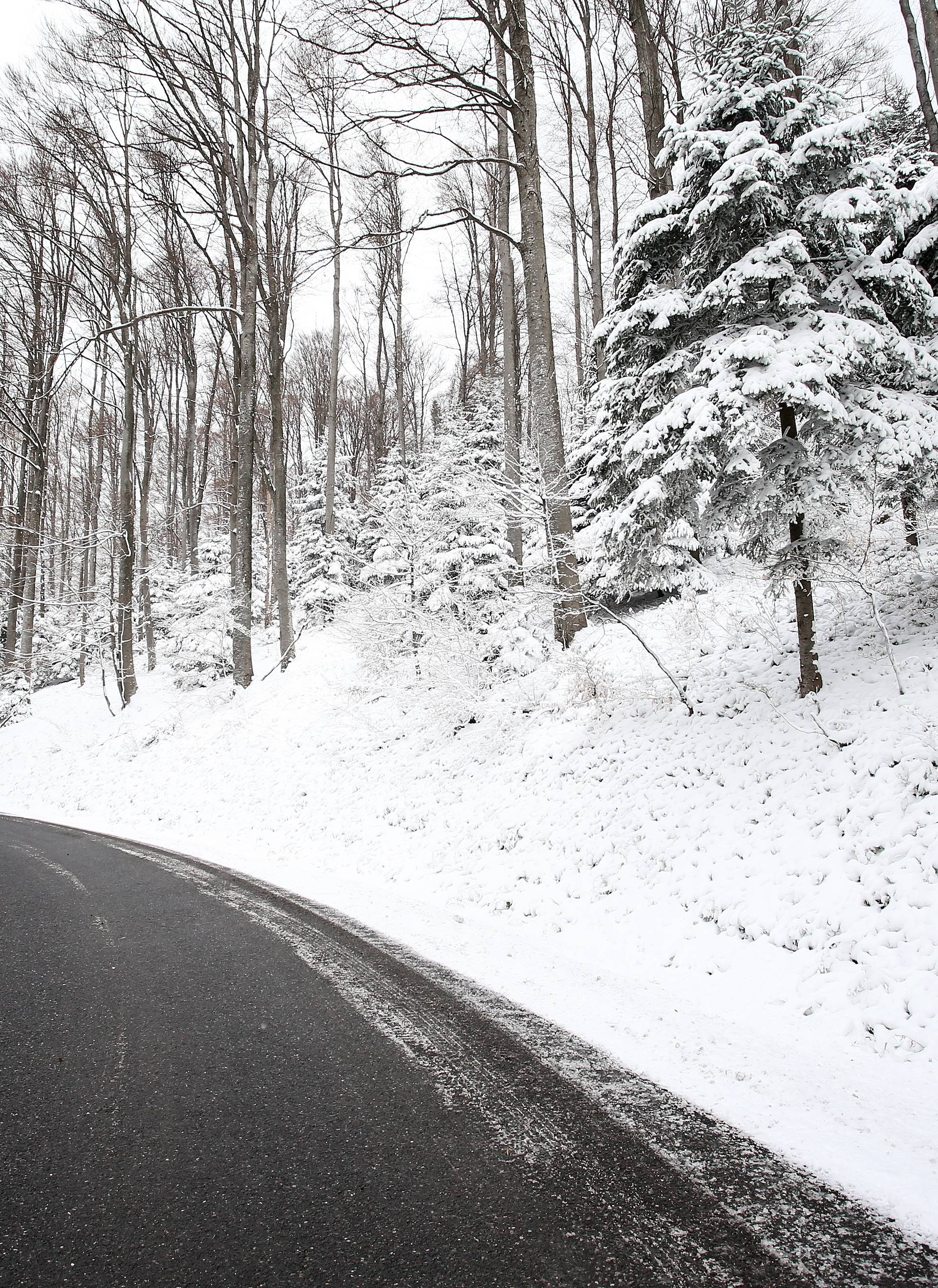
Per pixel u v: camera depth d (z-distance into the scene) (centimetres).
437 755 1145
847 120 631
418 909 704
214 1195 259
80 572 3791
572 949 589
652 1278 223
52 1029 408
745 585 1158
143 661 2934
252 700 1773
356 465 3950
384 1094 339
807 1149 305
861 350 654
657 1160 292
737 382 634
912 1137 318
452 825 921
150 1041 393
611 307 903
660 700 926
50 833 1173
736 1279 224
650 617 1236
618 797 792
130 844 1069
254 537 3556
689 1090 355
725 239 702
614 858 700
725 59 685
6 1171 272
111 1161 279
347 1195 261
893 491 805
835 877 536
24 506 2739
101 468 3219
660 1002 476
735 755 745
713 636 1027
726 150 663
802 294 644
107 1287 212
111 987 474
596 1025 433
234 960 530
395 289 2684
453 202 2431
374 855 920
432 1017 434
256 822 1162
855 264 686
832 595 935
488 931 634
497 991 486
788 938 507
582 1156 293
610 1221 252
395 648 1404
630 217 798
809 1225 254
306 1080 351
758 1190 274
